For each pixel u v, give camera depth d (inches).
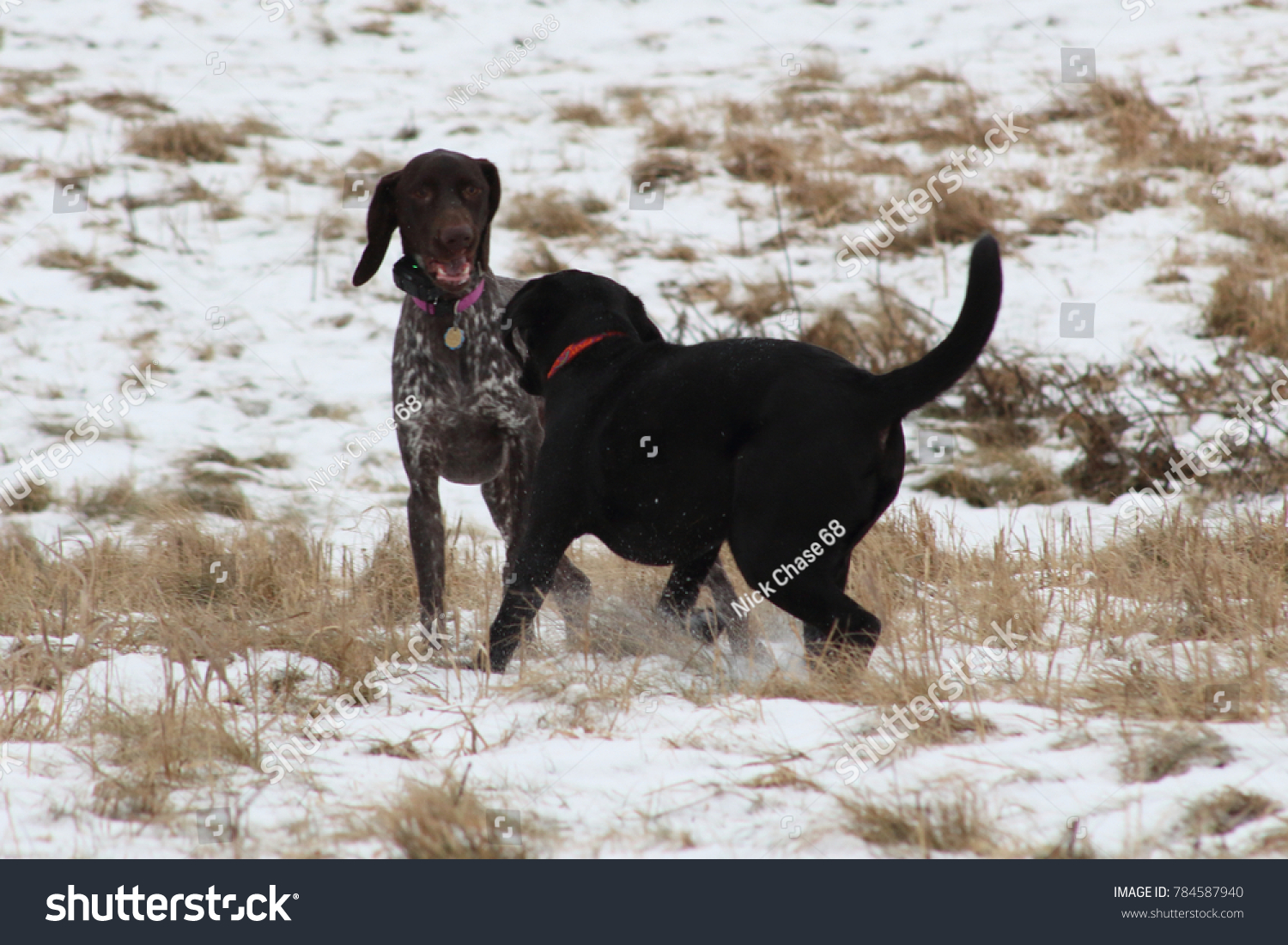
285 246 713.6
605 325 302.5
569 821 208.8
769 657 295.3
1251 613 303.6
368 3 1147.3
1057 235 725.3
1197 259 684.1
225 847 199.9
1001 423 520.7
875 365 558.6
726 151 842.2
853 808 203.3
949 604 331.0
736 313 615.8
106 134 834.2
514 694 274.8
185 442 515.8
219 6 1114.1
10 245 684.7
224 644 285.7
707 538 285.4
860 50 1083.9
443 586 333.1
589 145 868.6
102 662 291.1
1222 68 1007.6
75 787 223.0
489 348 336.5
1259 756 224.7
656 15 1168.2
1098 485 469.7
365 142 864.3
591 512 294.4
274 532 405.1
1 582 345.4
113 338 603.8
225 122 875.4
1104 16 1144.2
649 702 268.4
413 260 337.1
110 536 392.2
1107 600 324.8
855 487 263.6
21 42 989.8
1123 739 232.4
